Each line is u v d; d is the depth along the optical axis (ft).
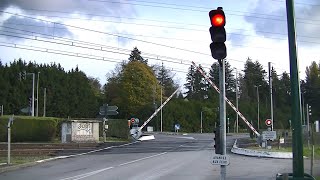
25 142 129.59
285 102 418.51
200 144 146.41
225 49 35.50
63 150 112.37
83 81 294.05
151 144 142.61
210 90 415.64
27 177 63.21
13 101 261.03
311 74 398.83
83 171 70.74
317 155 83.46
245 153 107.14
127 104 294.66
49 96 271.90
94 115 292.61
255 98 434.71
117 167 76.69
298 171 30.83
